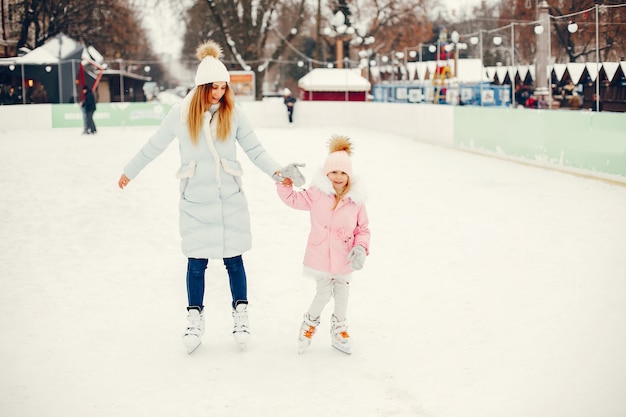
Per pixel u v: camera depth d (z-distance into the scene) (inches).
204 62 191.5
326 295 190.5
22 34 1533.0
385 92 1300.4
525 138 589.0
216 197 192.9
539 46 879.7
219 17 1636.3
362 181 187.5
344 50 1822.1
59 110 1089.4
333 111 1245.7
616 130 461.7
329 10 1809.8
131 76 1748.3
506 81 1112.8
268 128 1198.3
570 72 855.1
